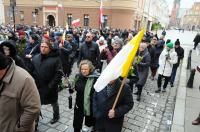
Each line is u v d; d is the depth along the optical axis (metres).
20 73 2.28
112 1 34.53
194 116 5.83
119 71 3.06
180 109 6.15
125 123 5.13
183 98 7.11
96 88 3.10
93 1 35.44
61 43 7.22
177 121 5.39
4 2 41.22
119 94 3.12
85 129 4.55
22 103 2.30
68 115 5.27
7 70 2.22
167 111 6.06
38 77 4.20
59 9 37.69
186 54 17.61
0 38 10.33
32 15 39.94
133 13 35.34
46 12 38.47
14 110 2.31
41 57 4.23
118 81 3.26
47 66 4.17
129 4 34.16
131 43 3.12
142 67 6.32
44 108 5.53
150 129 4.97
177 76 10.36
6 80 2.20
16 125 2.36
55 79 4.25
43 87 4.26
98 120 3.45
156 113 5.86
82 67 3.72
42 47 4.10
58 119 4.95
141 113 5.78
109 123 3.30
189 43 28.97
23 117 2.32
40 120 4.91
